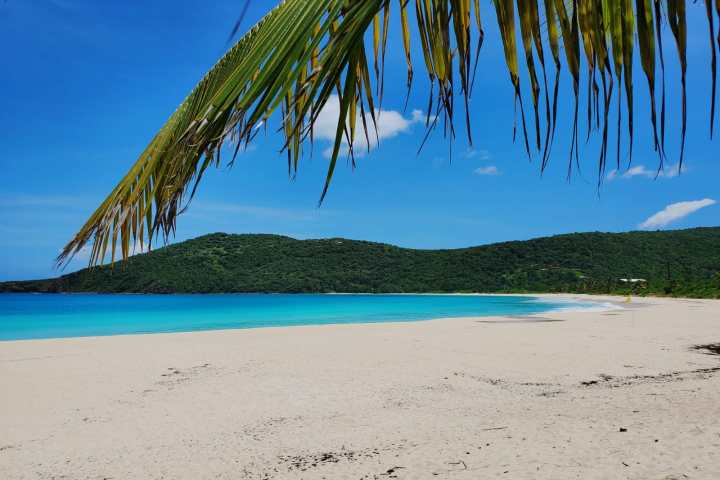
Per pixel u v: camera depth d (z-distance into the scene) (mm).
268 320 30656
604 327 18609
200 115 938
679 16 831
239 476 4469
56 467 4828
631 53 868
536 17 917
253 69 911
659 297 56000
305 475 4402
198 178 926
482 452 4703
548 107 913
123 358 11742
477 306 47625
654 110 853
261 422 6211
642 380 8148
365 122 1325
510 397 7195
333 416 6391
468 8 995
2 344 14867
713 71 818
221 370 9922
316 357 11359
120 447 5391
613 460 4254
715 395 6637
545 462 4316
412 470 4352
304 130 904
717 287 51469
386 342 14258
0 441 5652
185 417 6543
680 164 850
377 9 969
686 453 4301
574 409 6246
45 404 7363
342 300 70938
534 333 16516
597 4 902
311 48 895
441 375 8969
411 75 1276
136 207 1099
